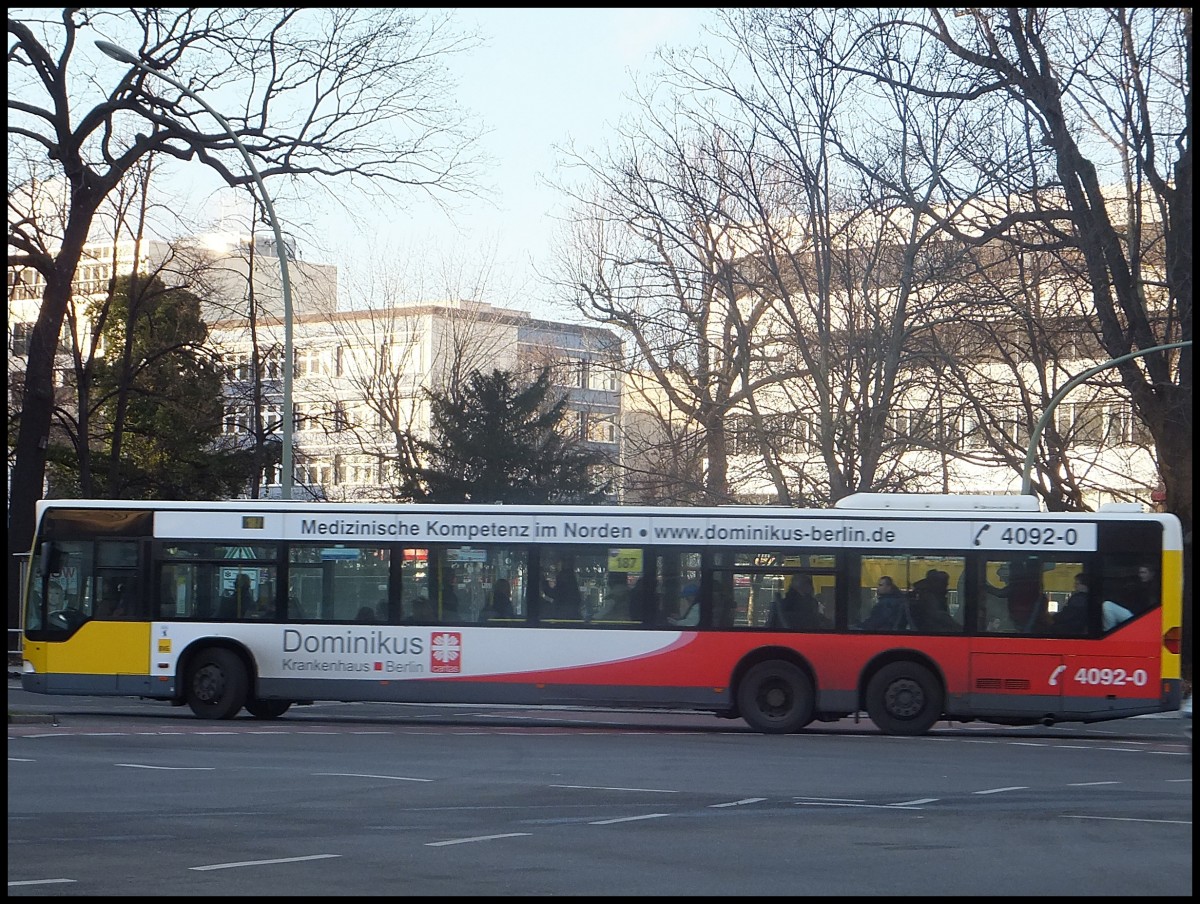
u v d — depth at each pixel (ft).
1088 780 47.01
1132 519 65.21
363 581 68.39
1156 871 29.53
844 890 27.20
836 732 68.03
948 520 65.92
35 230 115.75
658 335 116.78
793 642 65.82
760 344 115.44
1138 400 97.71
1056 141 95.71
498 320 211.61
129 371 136.26
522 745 57.98
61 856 30.55
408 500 166.81
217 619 68.80
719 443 116.78
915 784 45.21
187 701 68.90
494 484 160.56
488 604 67.62
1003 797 41.98
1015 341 107.86
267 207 87.51
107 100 108.47
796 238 114.93
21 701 85.05
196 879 27.91
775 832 34.60
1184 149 94.53
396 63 112.78
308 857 30.60
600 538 67.41
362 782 44.60
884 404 102.12
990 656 64.95
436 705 85.81
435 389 199.62
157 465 157.79
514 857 30.76
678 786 44.04
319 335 257.34
